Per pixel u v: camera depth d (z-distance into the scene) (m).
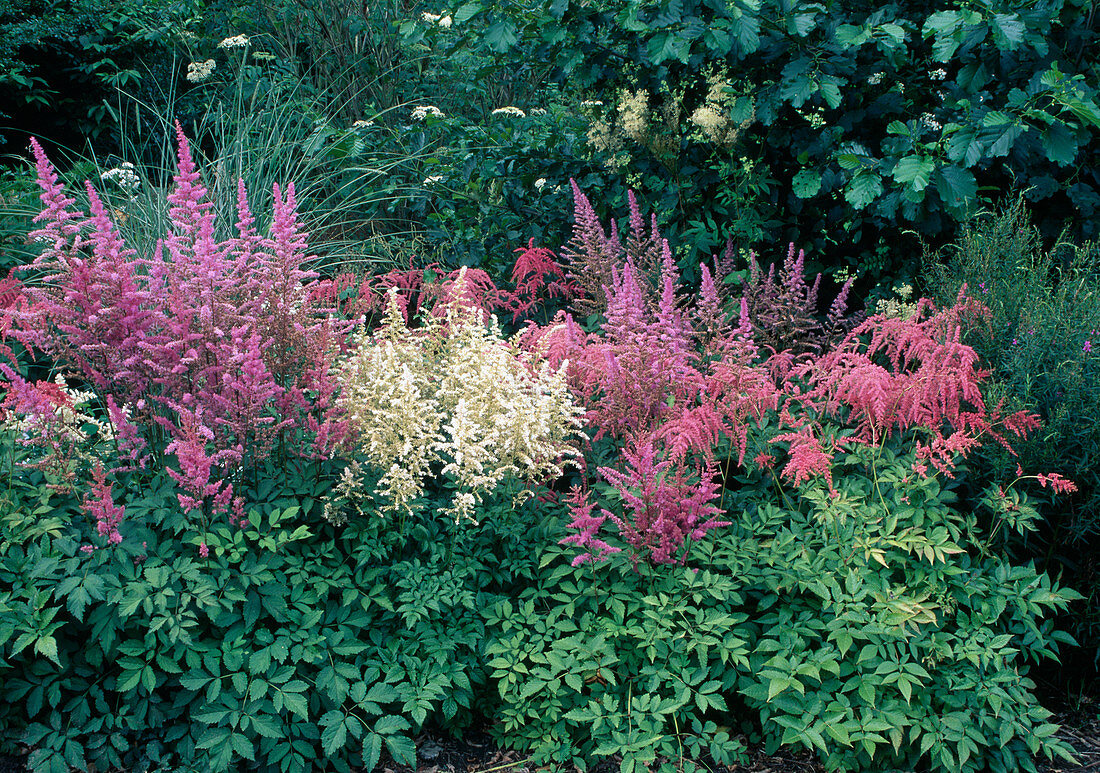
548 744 3.04
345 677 2.89
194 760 2.79
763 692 2.89
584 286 5.30
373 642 3.09
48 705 2.86
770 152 5.30
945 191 4.18
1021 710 3.00
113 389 3.21
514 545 3.33
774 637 3.18
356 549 3.12
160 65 10.14
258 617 2.93
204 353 3.15
